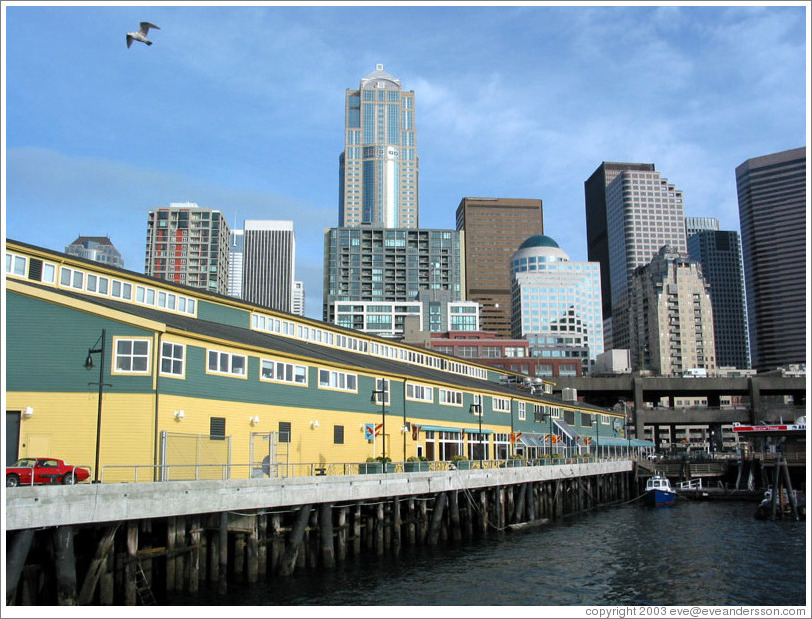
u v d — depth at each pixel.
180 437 35.41
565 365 157.25
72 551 23.48
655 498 77.38
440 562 40.09
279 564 34.16
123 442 35.44
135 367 36.41
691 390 130.38
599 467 78.44
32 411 34.94
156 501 26.44
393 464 43.25
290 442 45.59
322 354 54.69
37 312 36.03
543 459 64.69
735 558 42.81
